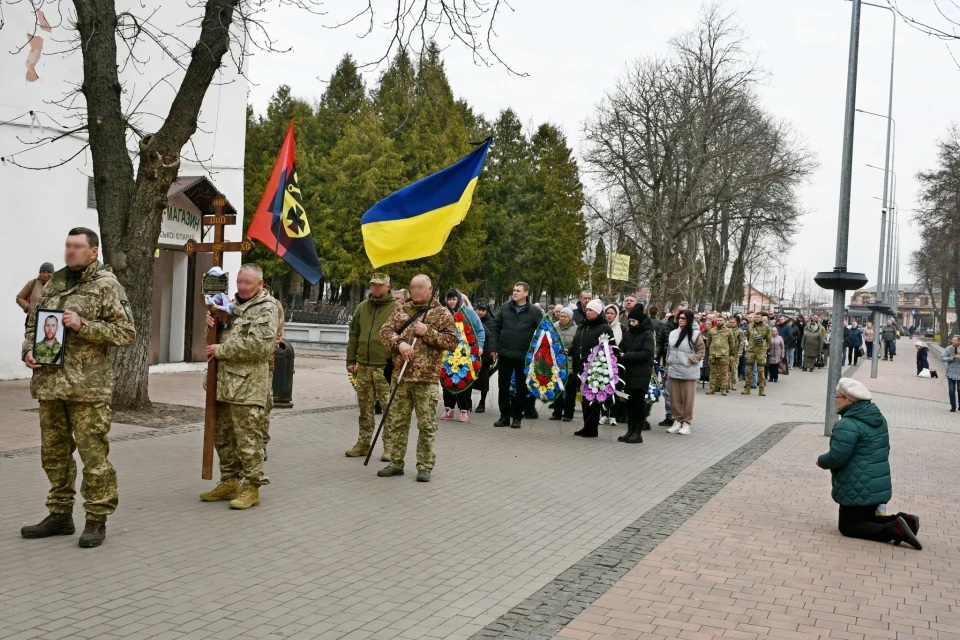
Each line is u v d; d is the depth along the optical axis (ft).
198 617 15.10
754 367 77.51
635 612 16.38
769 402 64.03
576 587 17.78
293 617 15.33
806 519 24.70
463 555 19.72
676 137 118.11
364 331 30.86
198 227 59.62
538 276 175.42
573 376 44.88
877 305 99.76
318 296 167.94
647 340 38.50
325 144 153.07
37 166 49.75
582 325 41.39
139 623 14.69
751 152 120.57
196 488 24.98
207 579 17.16
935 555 21.31
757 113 124.06
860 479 22.38
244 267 22.75
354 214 129.29
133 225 37.04
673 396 42.83
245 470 22.85
